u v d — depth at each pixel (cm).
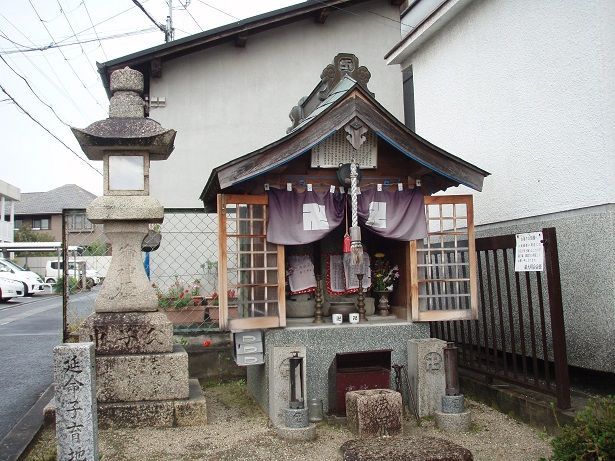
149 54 1257
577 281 661
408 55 1136
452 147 964
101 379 648
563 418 559
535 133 744
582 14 657
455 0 880
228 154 1368
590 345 641
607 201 617
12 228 4022
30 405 736
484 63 866
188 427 641
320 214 681
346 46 1456
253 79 1395
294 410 595
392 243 773
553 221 704
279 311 672
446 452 493
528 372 768
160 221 712
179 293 984
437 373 652
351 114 643
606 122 621
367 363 678
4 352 1139
